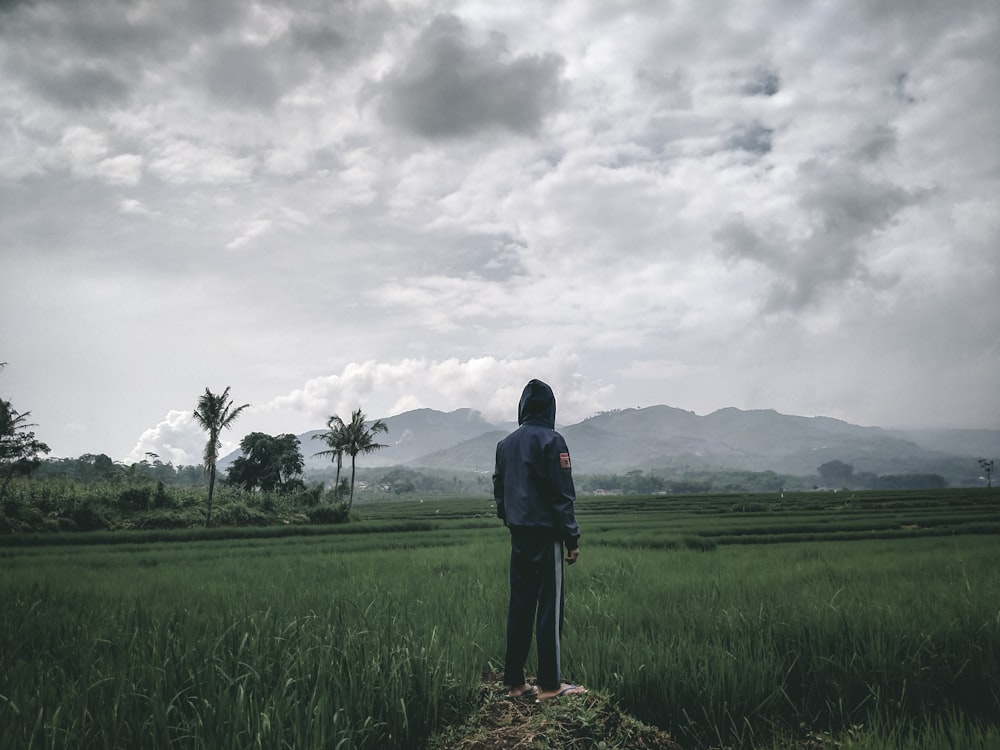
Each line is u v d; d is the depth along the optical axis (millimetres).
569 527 4484
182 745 3475
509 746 3838
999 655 5027
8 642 5406
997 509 54250
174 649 4602
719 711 4410
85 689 3980
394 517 66312
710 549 21188
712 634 5836
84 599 8500
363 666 4398
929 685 4793
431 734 4102
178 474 168000
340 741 3461
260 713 3580
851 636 5414
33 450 42062
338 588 9672
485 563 14281
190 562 18094
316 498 60094
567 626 6406
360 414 63188
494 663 5531
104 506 44281
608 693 4645
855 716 4586
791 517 45906
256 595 8875
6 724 3473
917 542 23688
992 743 3766
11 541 31656
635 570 12336
